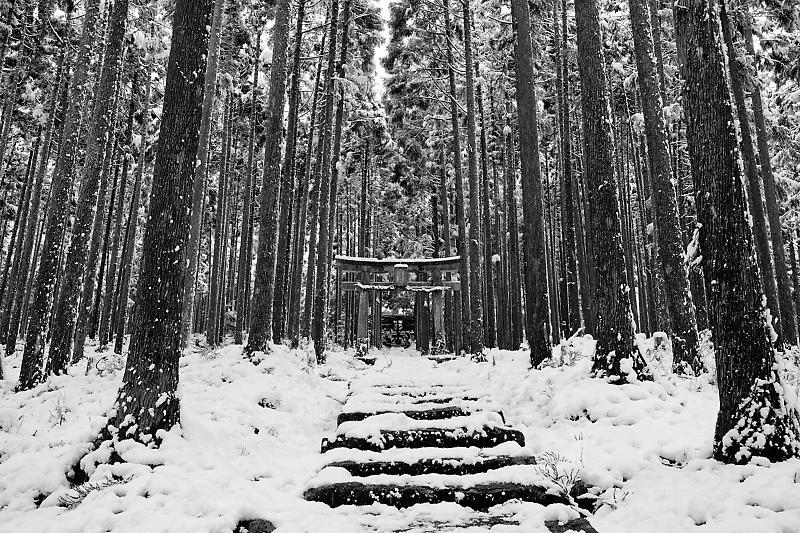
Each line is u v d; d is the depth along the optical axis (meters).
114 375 11.02
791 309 13.97
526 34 12.35
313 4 20.16
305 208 20.92
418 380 11.10
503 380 10.63
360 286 20.95
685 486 4.98
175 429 6.64
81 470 6.05
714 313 5.62
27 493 5.71
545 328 11.21
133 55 18.95
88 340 24.38
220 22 14.96
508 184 22.73
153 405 6.57
